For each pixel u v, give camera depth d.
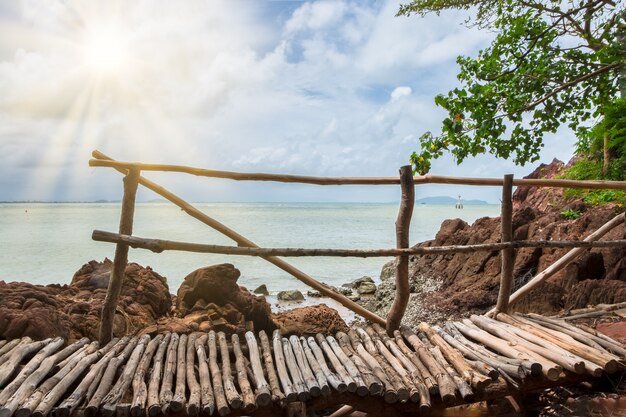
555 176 20.28
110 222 66.81
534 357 4.44
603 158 16.20
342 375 4.23
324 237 45.12
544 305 10.20
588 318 6.40
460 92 12.06
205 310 8.12
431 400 4.17
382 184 5.21
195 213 5.23
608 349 4.81
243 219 81.38
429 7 15.55
